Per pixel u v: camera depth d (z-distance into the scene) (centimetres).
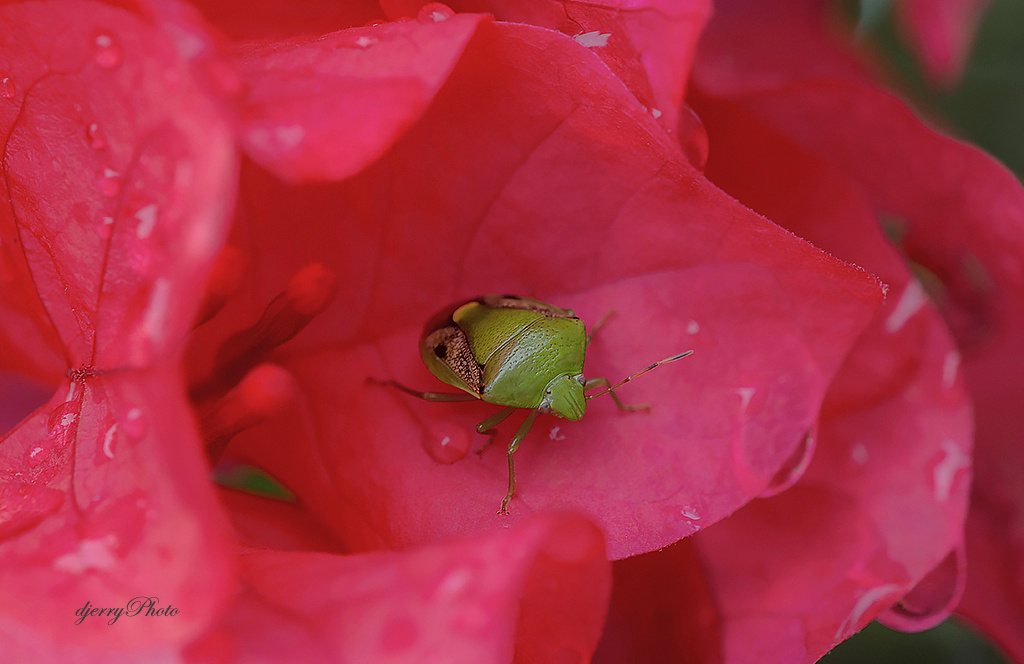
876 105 13
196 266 9
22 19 10
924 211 13
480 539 10
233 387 12
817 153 13
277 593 10
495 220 12
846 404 12
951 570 12
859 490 12
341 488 12
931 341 12
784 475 12
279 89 10
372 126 10
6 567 10
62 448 11
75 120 10
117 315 10
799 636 12
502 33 11
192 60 10
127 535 10
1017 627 13
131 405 10
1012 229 13
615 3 11
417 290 12
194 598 10
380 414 12
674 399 12
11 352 12
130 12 10
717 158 13
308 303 11
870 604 12
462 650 10
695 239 12
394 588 10
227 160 9
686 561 12
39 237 11
